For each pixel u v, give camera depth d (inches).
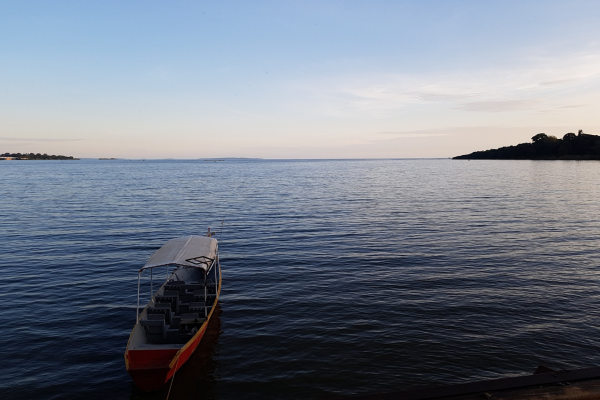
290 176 5187.0
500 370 503.5
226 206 2054.6
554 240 1202.6
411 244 1170.0
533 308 690.8
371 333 607.5
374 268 938.1
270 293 784.9
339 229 1411.2
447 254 1052.5
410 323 639.8
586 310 679.7
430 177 4515.3
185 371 512.4
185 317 585.6
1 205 2046.0
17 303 735.7
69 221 1588.3
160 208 1977.1
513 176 4247.0
